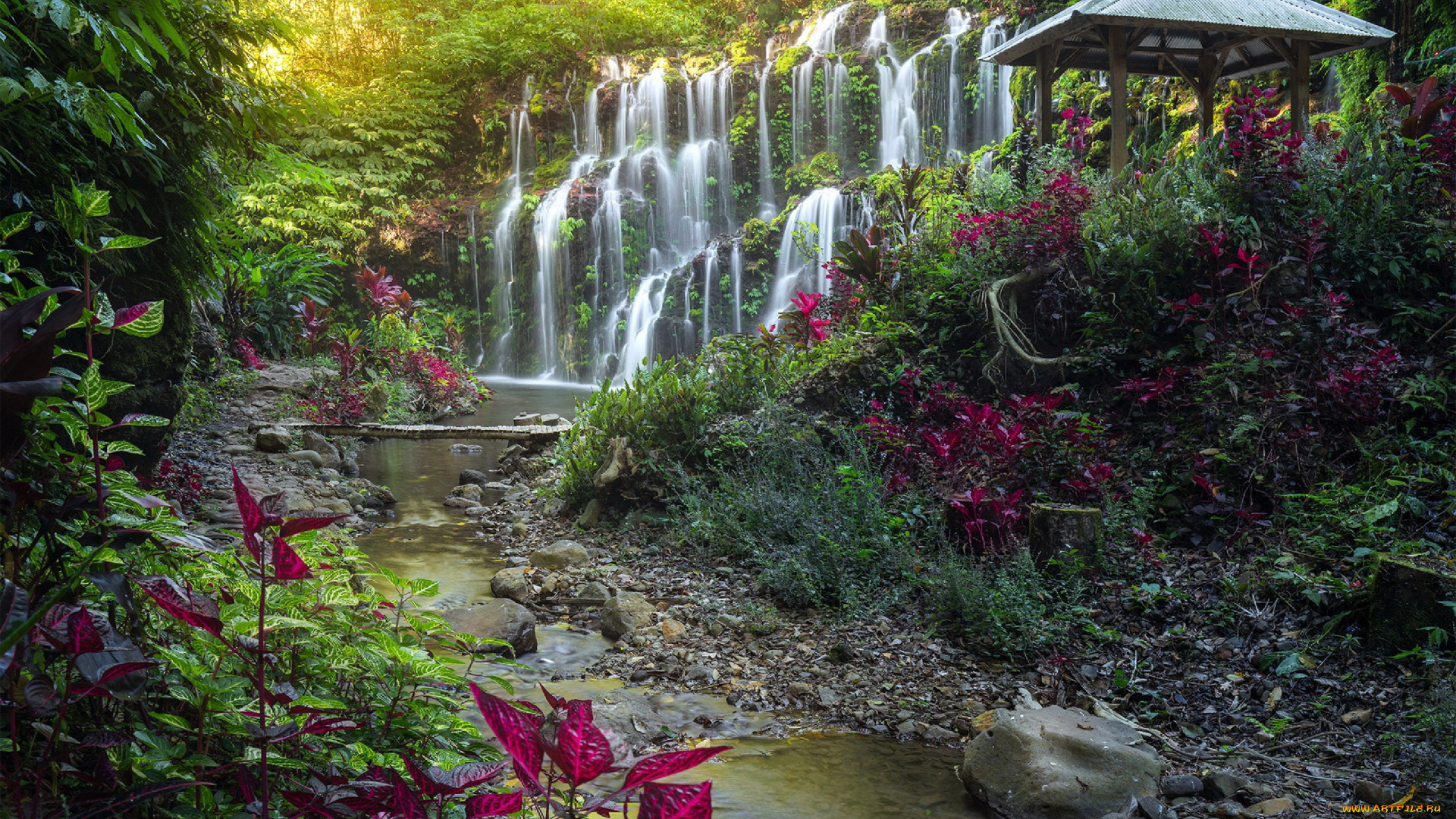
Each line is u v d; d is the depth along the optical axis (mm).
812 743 3375
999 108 18062
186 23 3789
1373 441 4770
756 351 7090
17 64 2746
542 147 23047
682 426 6316
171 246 4699
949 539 4961
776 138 21438
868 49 21203
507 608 4273
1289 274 5809
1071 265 6453
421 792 1403
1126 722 3391
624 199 20625
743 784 3047
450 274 21609
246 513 1291
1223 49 9102
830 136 20891
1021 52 8914
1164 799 2922
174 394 5098
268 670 1789
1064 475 5109
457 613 4227
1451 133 6004
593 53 24656
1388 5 10109
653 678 3965
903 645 4234
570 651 4273
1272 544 4406
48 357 1320
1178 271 6035
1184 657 3875
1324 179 6270
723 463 6059
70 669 1201
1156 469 5152
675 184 21547
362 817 1388
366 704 2025
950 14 20625
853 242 7656
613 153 22531
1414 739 3088
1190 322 5859
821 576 4820
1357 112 10078
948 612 4434
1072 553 4414
